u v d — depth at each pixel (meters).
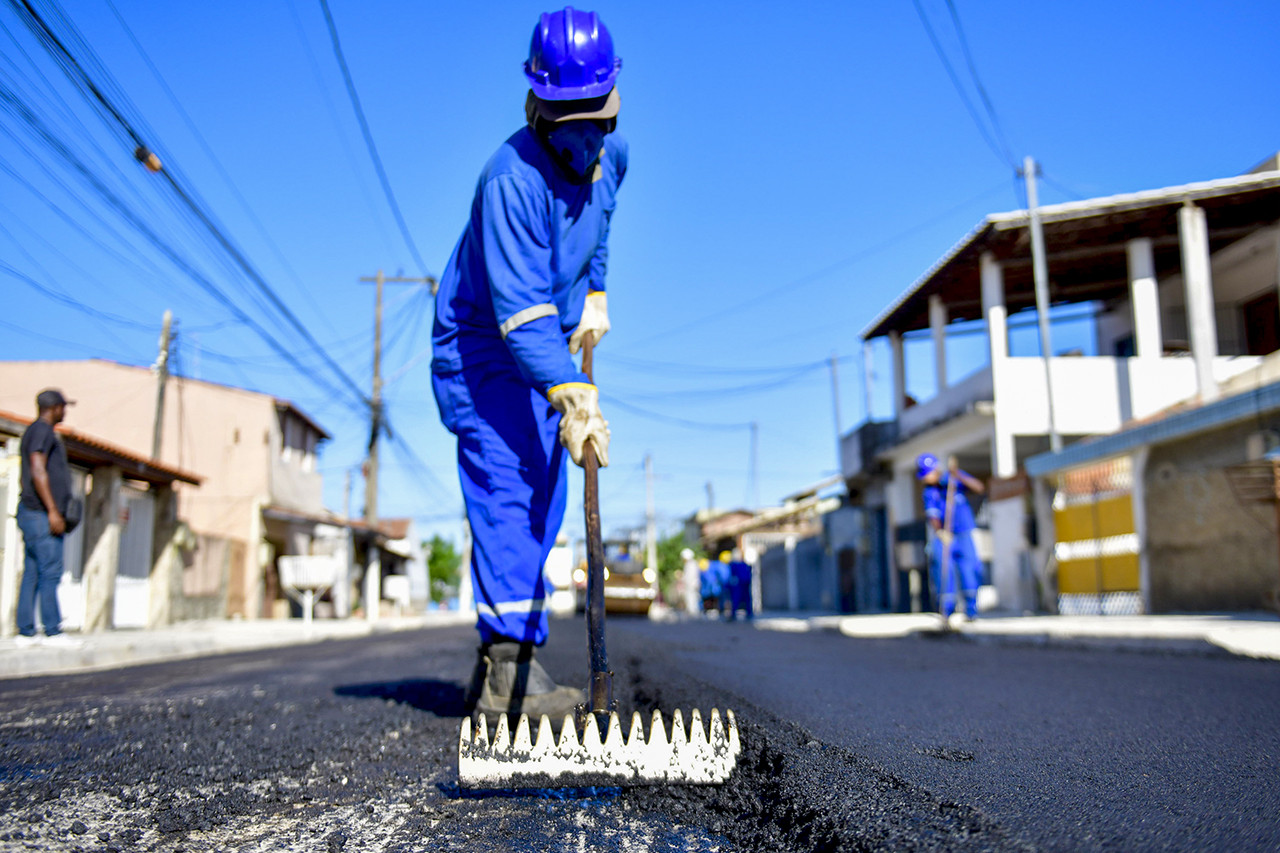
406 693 4.10
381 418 24.80
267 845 1.69
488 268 2.71
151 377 25.55
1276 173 13.80
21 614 7.05
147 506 16.19
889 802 1.76
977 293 18.83
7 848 1.67
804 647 7.99
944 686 4.30
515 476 2.93
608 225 3.12
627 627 14.45
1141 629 7.73
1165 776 2.12
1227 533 10.29
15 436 11.08
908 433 19.48
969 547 10.95
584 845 1.67
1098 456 12.45
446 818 1.87
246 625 16.70
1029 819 1.68
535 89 2.69
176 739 2.89
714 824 1.79
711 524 53.41
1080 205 14.61
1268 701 3.61
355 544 32.66
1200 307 13.85
